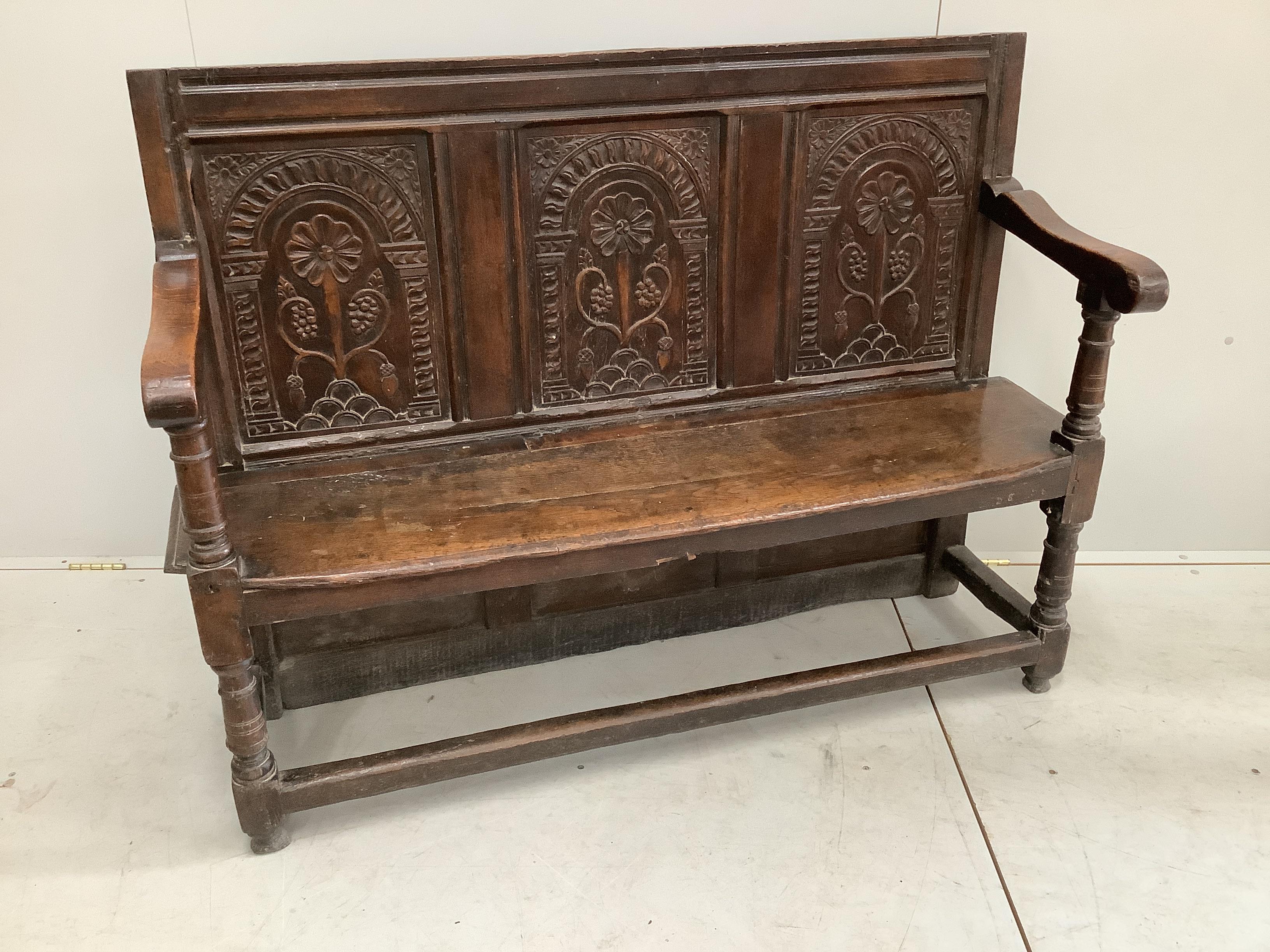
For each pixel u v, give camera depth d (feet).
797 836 6.22
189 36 7.21
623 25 7.46
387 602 5.59
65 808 6.40
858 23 7.69
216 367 6.35
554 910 5.72
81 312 7.96
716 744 7.01
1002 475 6.45
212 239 6.11
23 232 7.64
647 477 6.42
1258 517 9.42
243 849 6.14
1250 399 8.94
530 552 5.64
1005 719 7.22
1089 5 7.69
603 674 7.73
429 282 6.61
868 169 7.18
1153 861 6.03
